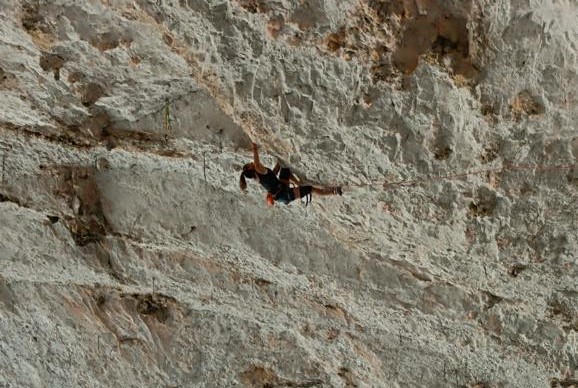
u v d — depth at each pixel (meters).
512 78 9.84
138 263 15.88
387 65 9.96
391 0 9.36
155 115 12.61
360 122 10.69
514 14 9.23
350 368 16.70
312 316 15.82
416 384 16.14
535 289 13.38
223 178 13.59
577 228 11.85
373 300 14.73
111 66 11.41
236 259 15.00
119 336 17.81
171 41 10.34
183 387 18.00
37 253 16.00
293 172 11.95
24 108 12.58
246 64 10.38
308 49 10.03
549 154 10.73
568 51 9.45
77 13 10.46
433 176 11.26
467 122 10.48
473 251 12.55
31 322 18.27
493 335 14.59
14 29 10.66
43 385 19.16
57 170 14.36
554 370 14.83
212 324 17.23
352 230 13.12
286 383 17.48
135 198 14.63
